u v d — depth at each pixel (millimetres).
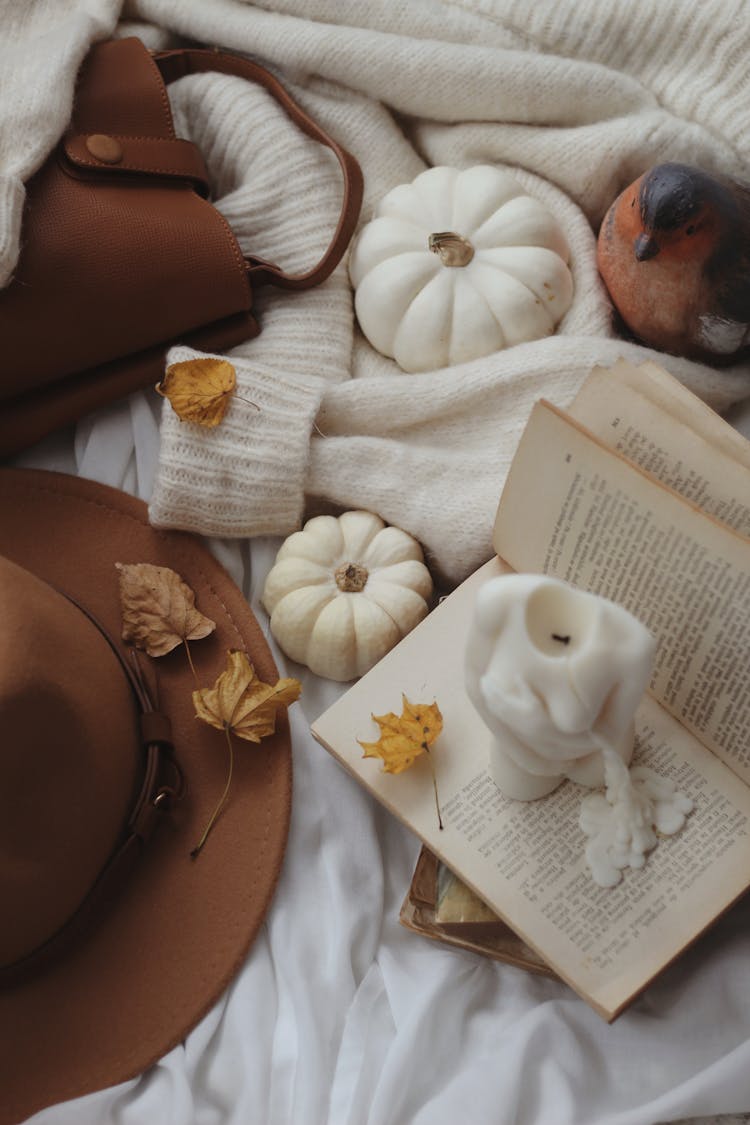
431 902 672
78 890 637
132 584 707
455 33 776
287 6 784
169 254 720
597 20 754
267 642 712
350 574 711
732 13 728
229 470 711
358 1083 653
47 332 710
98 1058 645
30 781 604
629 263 707
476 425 737
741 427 754
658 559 618
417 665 671
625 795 610
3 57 729
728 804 625
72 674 635
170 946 662
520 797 635
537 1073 649
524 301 736
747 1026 648
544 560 657
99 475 758
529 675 555
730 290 683
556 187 788
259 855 674
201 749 691
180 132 802
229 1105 655
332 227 769
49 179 710
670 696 640
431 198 759
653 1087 646
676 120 755
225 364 712
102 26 763
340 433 743
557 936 613
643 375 643
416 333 744
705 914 608
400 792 647
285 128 770
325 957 675
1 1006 650
